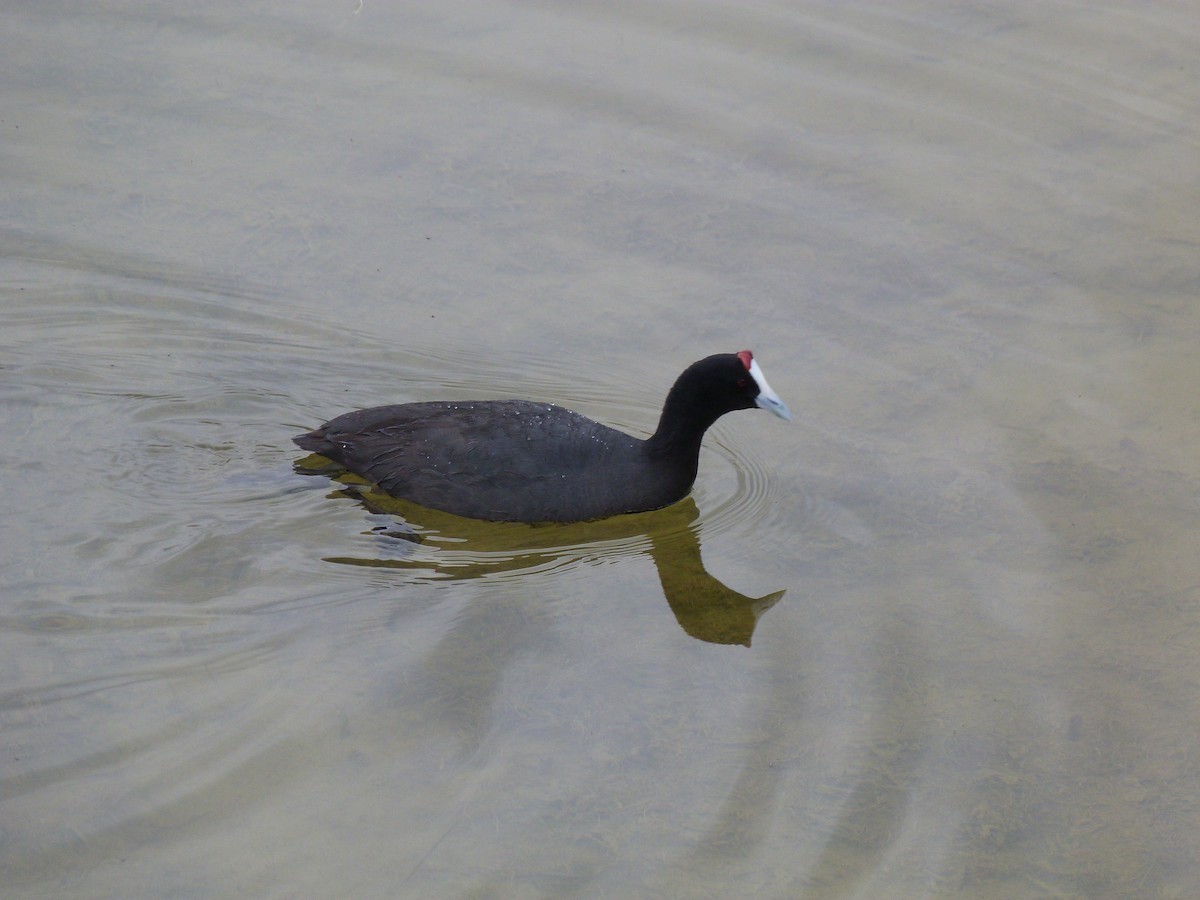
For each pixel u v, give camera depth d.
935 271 16.91
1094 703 10.88
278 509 12.96
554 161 18.62
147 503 12.86
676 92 20.06
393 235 17.20
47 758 9.77
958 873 9.30
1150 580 12.25
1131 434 14.30
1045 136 19.42
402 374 15.05
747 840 9.41
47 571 11.76
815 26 21.86
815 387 15.08
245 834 9.20
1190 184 18.48
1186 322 16.09
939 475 13.76
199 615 11.41
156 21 21.34
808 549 12.84
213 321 15.63
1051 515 13.14
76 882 8.80
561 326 15.89
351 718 10.32
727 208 17.89
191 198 17.64
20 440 13.51
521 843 9.25
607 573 12.45
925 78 20.58
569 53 20.91
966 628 11.70
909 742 10.44
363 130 19.03
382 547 12.51
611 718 10.50
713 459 14.48
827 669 11.20
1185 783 10.16
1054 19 22.33
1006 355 15.56
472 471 12.80
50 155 18.17
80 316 15.51
